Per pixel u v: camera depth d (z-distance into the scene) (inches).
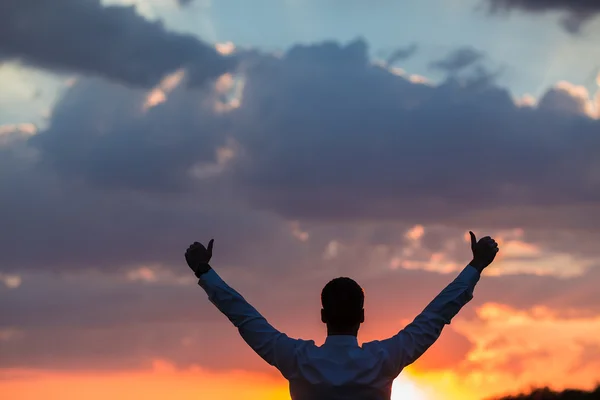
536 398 729.0
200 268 209.5
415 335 201.9
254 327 203.9
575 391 745.0
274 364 202.5
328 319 202.5
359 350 199.9
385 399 199.3
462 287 206.4
